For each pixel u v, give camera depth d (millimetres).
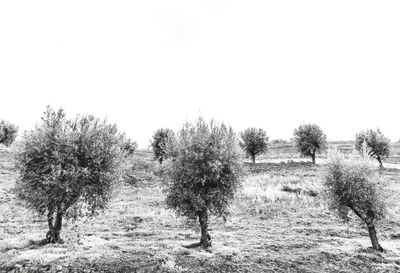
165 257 14289
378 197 18516
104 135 17719
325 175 19859
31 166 16266
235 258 14992
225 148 17469
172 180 17641
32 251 14336
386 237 21578
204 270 13227
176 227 23047
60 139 16109
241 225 24188
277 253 16797
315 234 21969
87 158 16656
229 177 17328
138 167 51219
